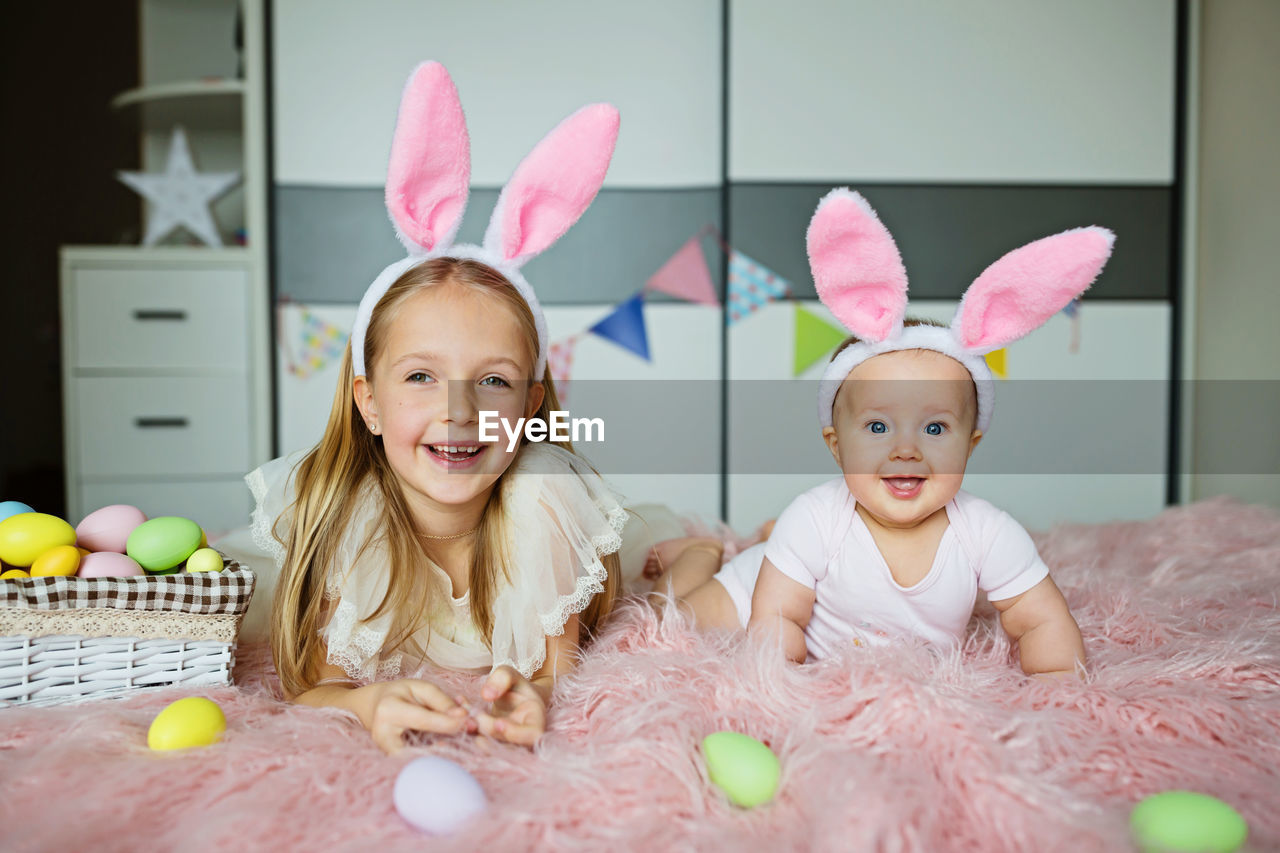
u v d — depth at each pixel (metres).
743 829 0.61
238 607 0.91
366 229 2.53
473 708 0.77
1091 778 0.66
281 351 2.50
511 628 0.90
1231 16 2.67
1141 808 0.59
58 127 2.87
